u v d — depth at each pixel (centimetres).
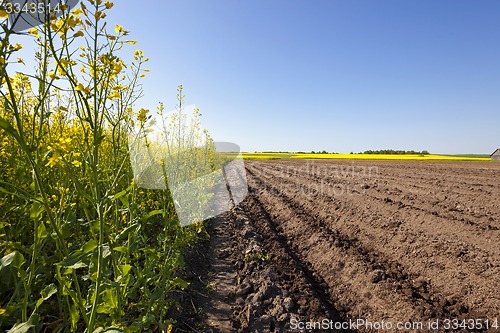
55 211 177
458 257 434
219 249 534
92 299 167
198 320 325
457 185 981
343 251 502
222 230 627
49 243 229
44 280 204
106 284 151
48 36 130
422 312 337
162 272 248
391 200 774
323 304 381
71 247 209
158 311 255
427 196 830
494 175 1308
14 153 236
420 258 458
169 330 233
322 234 588
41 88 154
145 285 234
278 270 459
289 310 360
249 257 490
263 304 363
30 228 230
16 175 220
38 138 154
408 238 523
